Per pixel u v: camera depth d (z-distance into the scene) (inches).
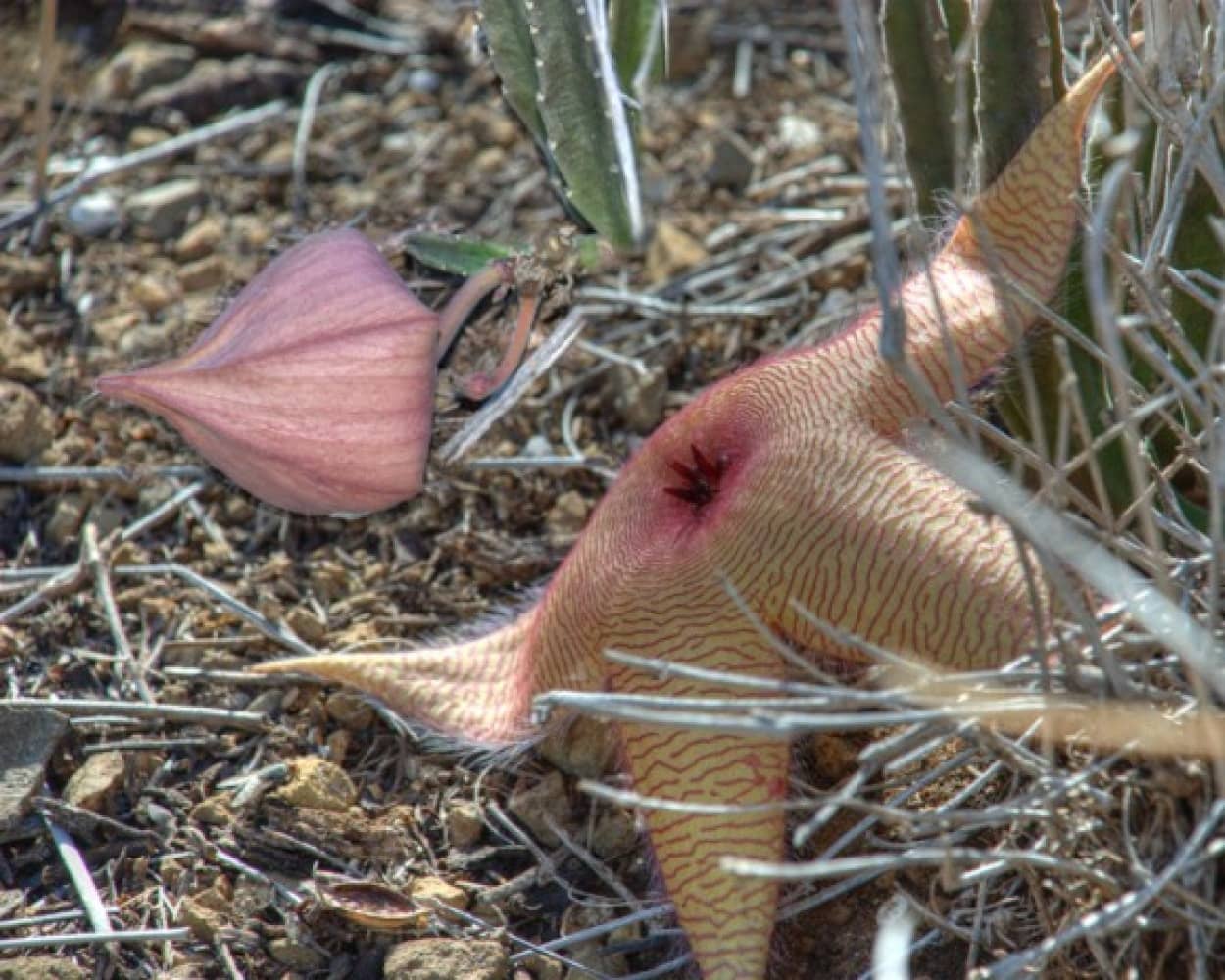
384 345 35.6
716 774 33.6
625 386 42.7
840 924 35.5
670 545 35.3
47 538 41.1
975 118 37.1
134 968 35.8
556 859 36.9
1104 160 37.2
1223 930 33.3
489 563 40.3
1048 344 36.4
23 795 37.0
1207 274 35.9
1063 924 33.7
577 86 39.0
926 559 33.9
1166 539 36.0
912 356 35.3
